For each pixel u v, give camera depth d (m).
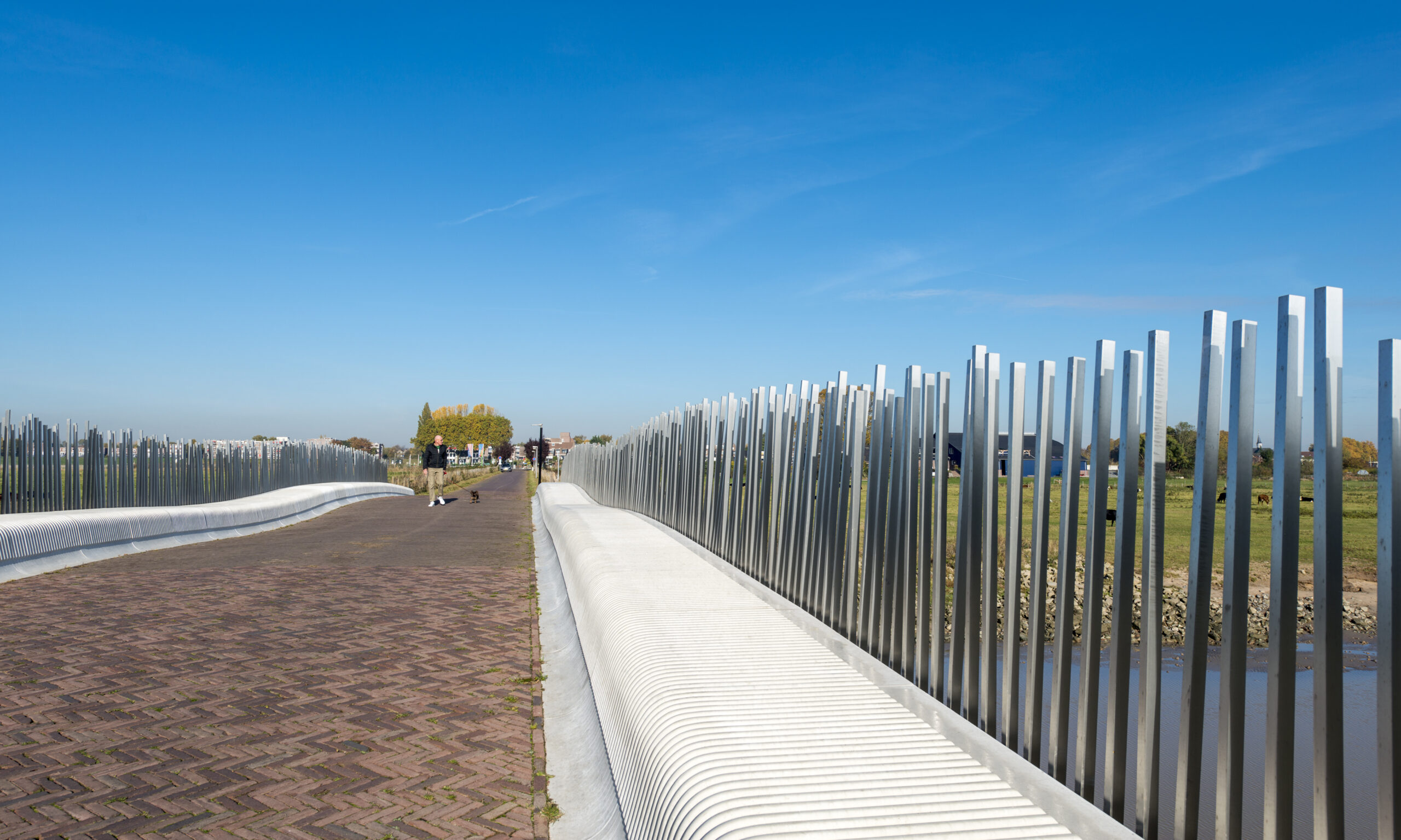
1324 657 2.17
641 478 13.52
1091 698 2.93
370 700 5.21
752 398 7.29
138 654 6.23
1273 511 2.33
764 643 4.39
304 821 3.59
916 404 4.31
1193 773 2.53
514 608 8.15
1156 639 2.68
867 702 3.44
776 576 6.49
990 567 3.60
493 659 6.23
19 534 9.72
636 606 5.24
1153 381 2.72
